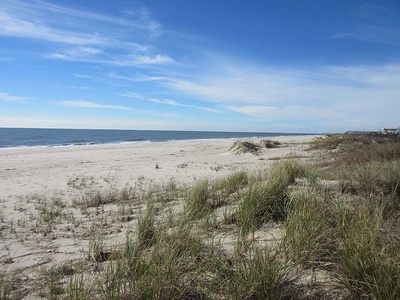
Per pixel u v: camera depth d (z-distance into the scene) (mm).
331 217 3611
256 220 4027
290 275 2578
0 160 19062
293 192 4676
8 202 7488
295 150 20016
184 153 22797
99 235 4309
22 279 2957
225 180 7352
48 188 9539
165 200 6602
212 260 2756
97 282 2498
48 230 4848
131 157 20375
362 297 2250
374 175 5141
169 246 2965
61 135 78188
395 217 3641
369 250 2465
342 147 17031
